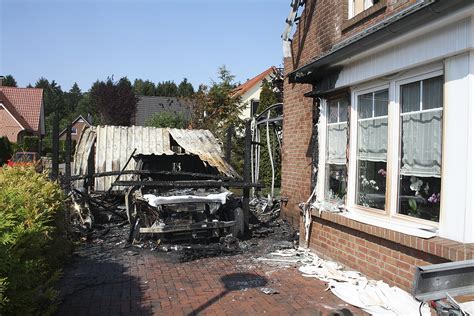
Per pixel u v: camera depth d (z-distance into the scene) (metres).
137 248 8.38
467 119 4.48
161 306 5.27
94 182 12.24
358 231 6.18
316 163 7.78
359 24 7.54
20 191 4.38
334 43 8.35
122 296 5.64
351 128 6.66
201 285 6.07
